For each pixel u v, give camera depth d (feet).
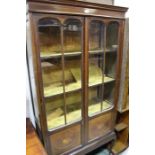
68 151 4.46
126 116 5.86
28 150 3.23
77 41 3.89
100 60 4.61
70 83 4.33
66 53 3.75
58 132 4.05
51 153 4.13
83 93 4.20
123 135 6.10
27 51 3.72
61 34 3.43
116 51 4.52
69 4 3.24
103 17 3.84
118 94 5.05
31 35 3.02
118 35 4.33
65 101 4.14
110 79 4.84
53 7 3.08
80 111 4.50
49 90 3.94
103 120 4.99
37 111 3.80
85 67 3.97
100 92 4.88
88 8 3.52
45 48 3.61
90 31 4.09
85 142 4.76
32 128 3.98
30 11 2.88
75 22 3.54
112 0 5.07
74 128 4.35
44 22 3.19
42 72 3.67
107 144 5.89
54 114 4.27
